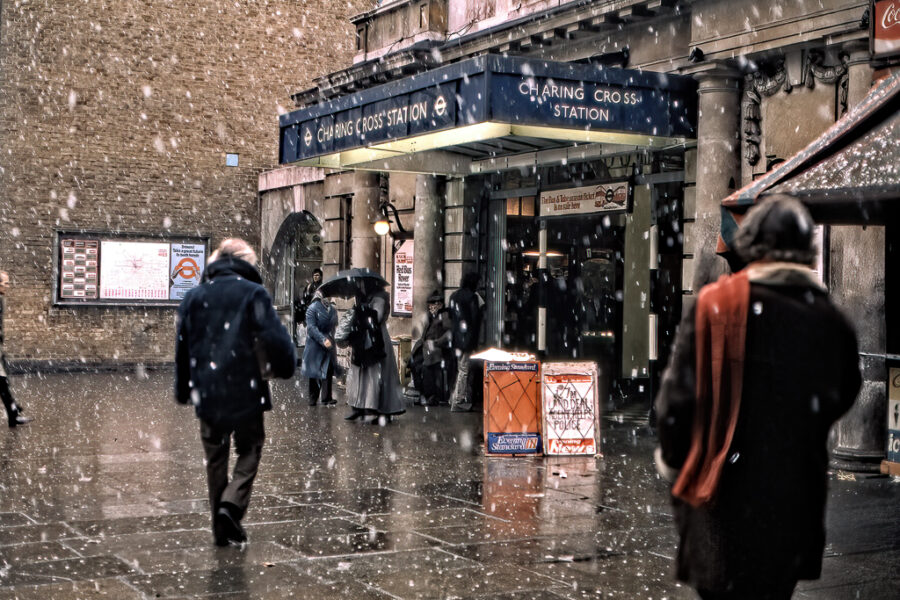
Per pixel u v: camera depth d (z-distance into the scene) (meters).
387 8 18.53
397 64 16.91
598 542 6.73
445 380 15.88
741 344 3.33
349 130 13.94
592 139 12.25
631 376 16.09
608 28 13.30
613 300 16.02
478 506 7.94
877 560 6.30
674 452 3.40
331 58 27.20
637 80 11.64
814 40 10.41
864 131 6.48
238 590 5.52
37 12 24.09
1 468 9.49
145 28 25.19
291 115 15.41
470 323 14.95
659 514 7.66
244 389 6.44
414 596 5.43
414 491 8.57
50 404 15.64
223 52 25.98
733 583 3.30
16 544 6.51
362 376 13.20
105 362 24.52
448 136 13.40
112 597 5.34
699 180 11.73
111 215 24.84
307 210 23.28
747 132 11.55
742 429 3.32
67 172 24.41
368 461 10.17
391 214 18.55
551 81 11.27
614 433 12.62
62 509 7.64
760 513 3.28
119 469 9.53
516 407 10.68
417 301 17.31
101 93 24.73
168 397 17.14
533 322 15.72
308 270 24.95
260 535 6.88
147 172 25.20
